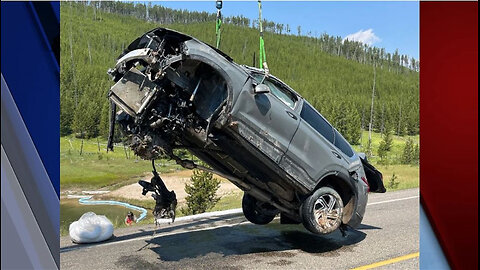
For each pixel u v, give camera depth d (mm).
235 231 6484
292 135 5188
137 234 6199
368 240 6102
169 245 5570
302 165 5234
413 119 68125
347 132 59281
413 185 16016
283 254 5305
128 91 4637
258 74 5387
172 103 4746
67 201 22141
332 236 6312
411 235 6402
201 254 5191
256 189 5645
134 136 4891
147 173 32500
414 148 44406
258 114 4895
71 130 52656
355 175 5895
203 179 13609
